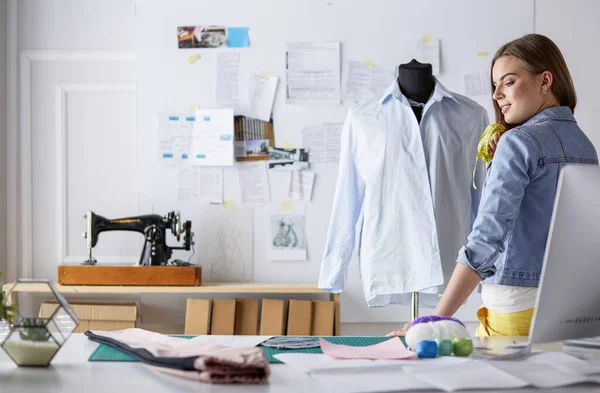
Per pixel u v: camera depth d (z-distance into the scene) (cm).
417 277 302
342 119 403
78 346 155
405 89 320
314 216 403
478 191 317
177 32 404
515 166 180
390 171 308
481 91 401
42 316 136
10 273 416
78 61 420
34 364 133
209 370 119
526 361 135
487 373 124
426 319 153
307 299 397
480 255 176
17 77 419
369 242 307
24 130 419
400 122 311
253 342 162
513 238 186
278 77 404
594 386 117
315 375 125
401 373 126
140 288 369
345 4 402
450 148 313
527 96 193
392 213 306
